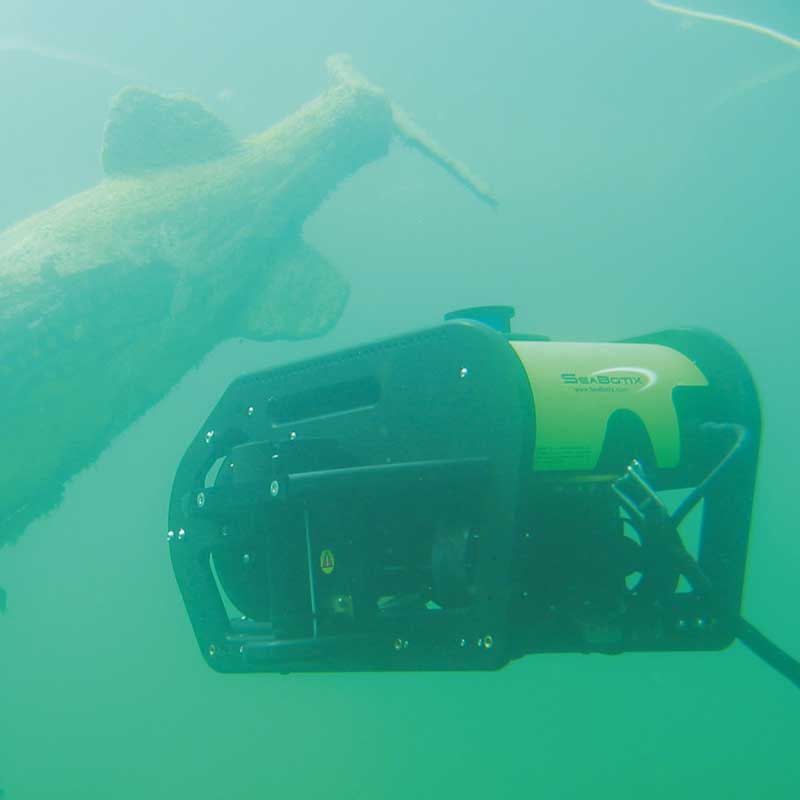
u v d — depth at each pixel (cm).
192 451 248
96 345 515
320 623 196
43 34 1642
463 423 180
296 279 705
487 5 1689
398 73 1909
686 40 1912
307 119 732
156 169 625
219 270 621
